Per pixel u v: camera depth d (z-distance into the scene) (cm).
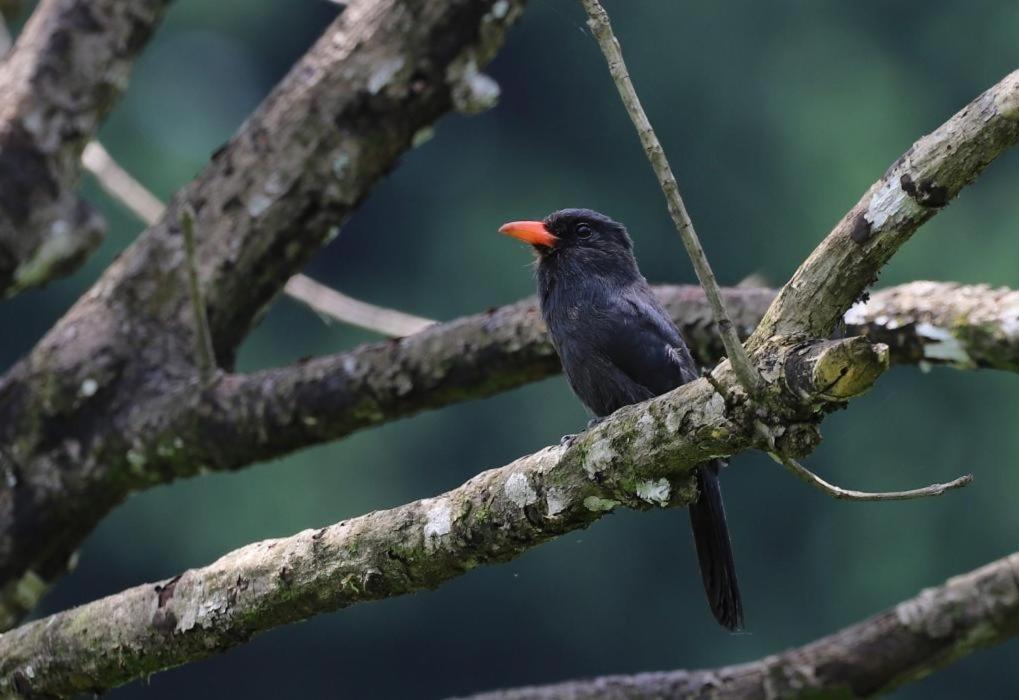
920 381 3075
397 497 3269
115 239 3152
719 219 3284
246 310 1066
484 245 3559
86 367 1038
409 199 3591
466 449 3303
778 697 923
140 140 3566
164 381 1041
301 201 1050
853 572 3067
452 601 3259
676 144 3403
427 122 1055
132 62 1146
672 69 3412
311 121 1047
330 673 3250
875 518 3078
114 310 1056
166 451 1016
